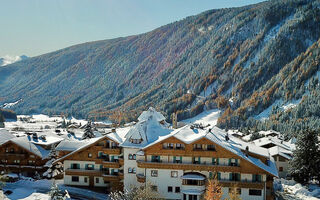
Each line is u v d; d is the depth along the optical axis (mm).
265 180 61000
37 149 81625
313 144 78812
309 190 75625
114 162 67938
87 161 70938
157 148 63125
